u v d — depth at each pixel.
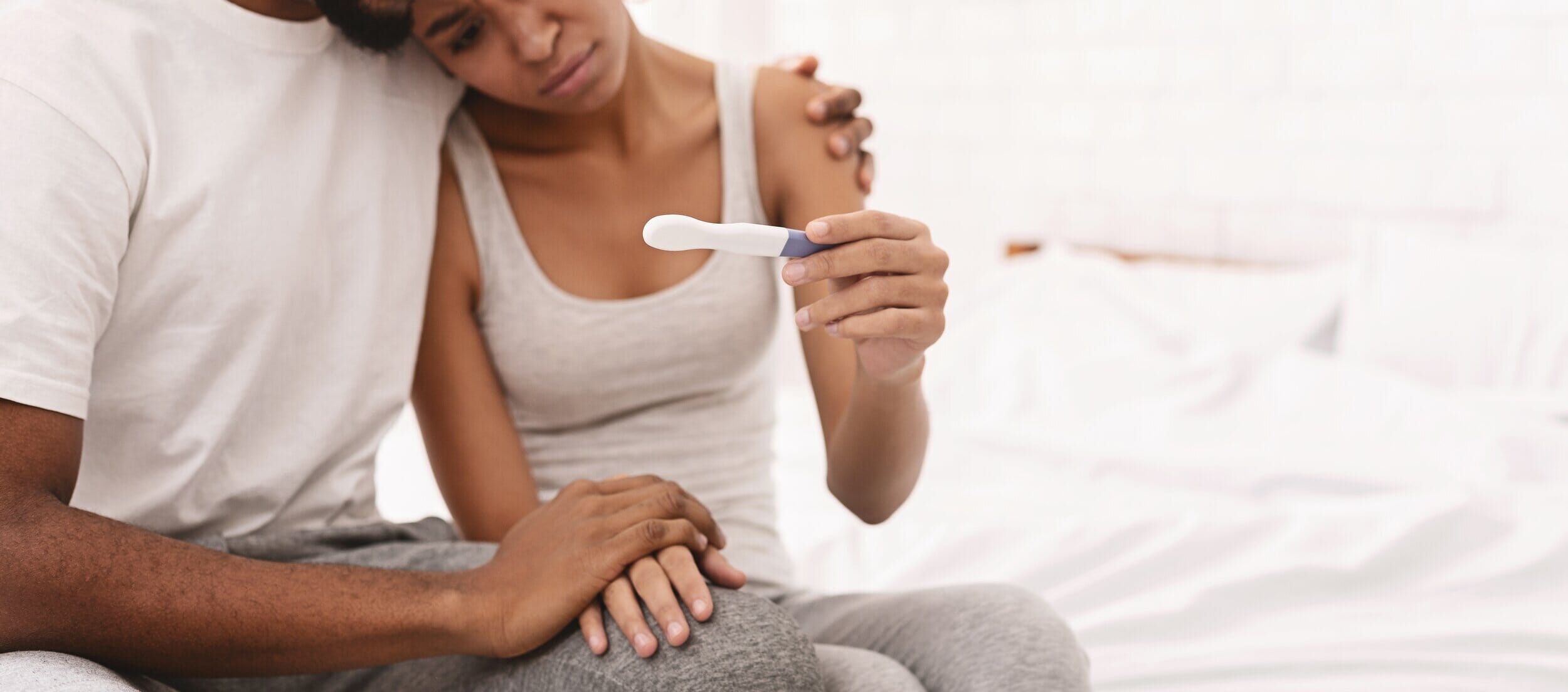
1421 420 1.87
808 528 1.65
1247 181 2.72
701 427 1.14
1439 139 2.46
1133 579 1.47
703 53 2.56
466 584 0.77
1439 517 1.48
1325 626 1.34
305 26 0.93
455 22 0.95
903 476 1.00
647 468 1.12
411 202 1.02
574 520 0.78
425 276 1.03
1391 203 2.52
